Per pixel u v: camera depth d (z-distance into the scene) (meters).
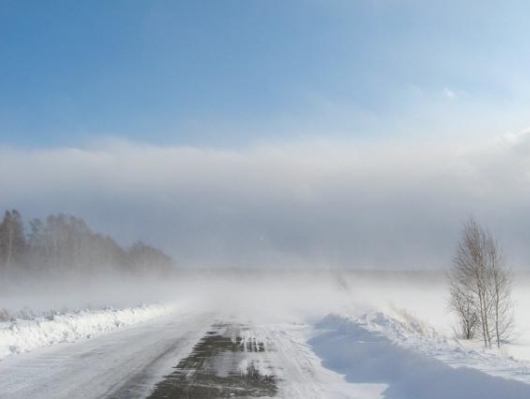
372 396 8.52
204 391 8.53
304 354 13.55
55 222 82.94
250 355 12.97
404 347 11.62
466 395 7.69
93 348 13.80
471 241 23.31
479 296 22.77
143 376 9.78
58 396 8.02
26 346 13.59
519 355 18.39
